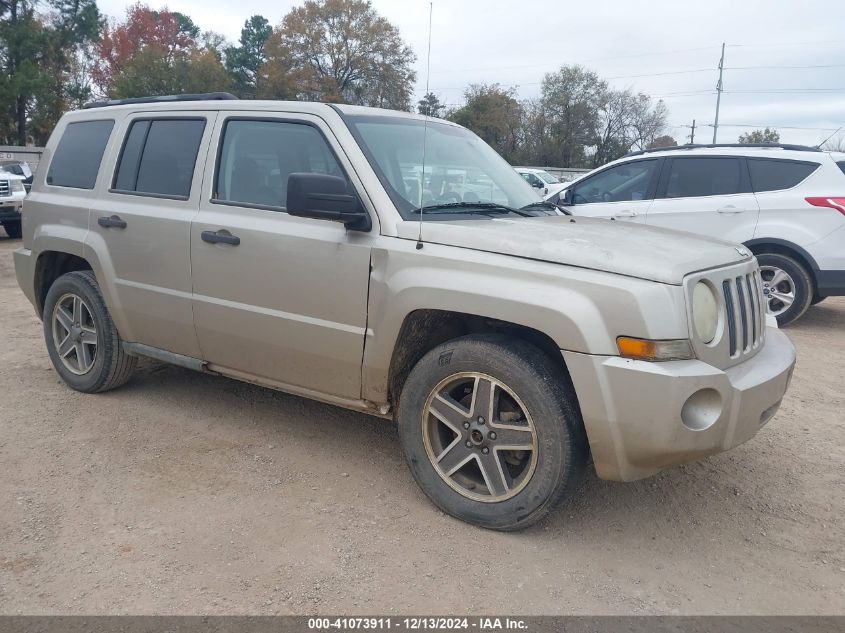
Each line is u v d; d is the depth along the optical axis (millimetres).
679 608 2834
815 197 7371
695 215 7922
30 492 3602
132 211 4430
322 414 4754
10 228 15375
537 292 3027
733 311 3180
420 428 3451
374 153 3713
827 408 5168
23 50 44719
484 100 31969
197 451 4137
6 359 5883
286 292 3756
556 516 3510
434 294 3244
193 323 4207
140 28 65375
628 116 57719
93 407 4785
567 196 8844
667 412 2830
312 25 45781
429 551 3162
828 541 3359
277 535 3260
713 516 3566
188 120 4363
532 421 3104
